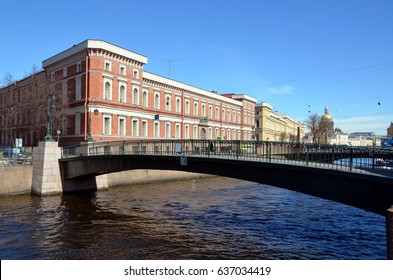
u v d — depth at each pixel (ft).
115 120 126.82
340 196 36.60
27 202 74.59
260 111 282.56
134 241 47.34
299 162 42.47
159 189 101.96
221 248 44.34
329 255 41.19
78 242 46.47
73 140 124.88
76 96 126.41
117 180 104.42
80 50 123.13
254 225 56.85
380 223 58.80
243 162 46.01
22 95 150.10
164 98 160.15
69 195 85.10
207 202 79.71
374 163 35.81
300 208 72.84
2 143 180.04
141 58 139.74
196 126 186.70
